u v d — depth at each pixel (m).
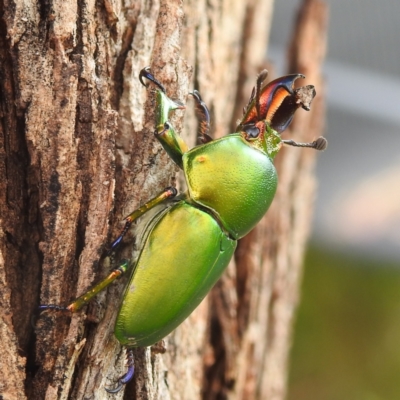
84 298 0.17
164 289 0.17
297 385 0.31
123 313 0.17
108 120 0.18
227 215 0.18
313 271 0.34
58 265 0.17
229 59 0.20
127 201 0.18
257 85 0.18
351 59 0.39
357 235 0.36
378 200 0.36
